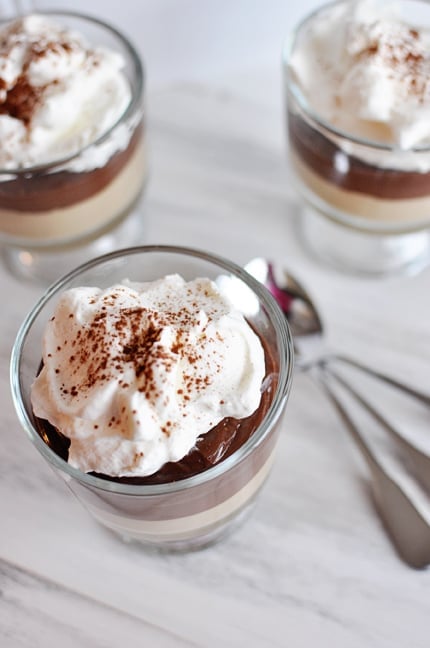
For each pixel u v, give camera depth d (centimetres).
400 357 55
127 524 46
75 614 49
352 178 53
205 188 60
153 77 64
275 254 58
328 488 51
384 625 48
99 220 56
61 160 51
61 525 51
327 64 54
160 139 62
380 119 52
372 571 49
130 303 45
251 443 44
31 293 58
